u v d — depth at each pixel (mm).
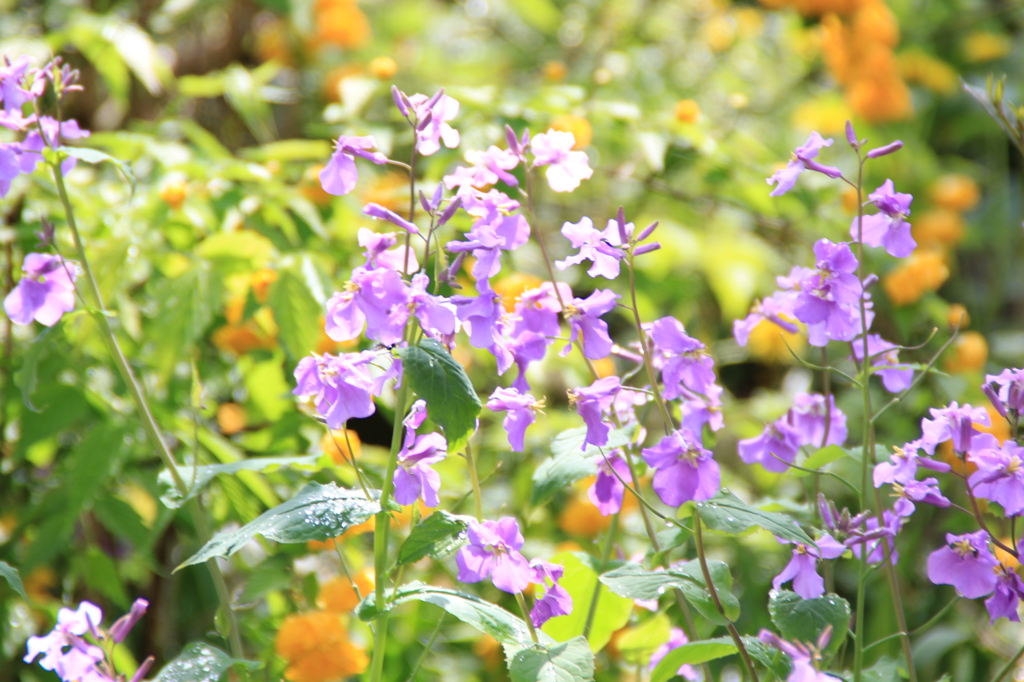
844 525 1469
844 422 1568
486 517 1772
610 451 1522
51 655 1460
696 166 1847
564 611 1482
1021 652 1491
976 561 1469
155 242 1732
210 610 1873
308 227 1754
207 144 1790
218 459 1671
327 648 1562
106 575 1722
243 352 1736
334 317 1426
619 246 1476
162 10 2162
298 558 1643
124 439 1654
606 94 2082
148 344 1719
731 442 2225
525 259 2123
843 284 1469
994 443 1471
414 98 1462
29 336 1766
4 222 1776
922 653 1770
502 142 1739
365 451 1776
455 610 1445
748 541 1762
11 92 1500
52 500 1686
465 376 1424
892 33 2211
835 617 1446
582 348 1469
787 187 1487
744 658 1457
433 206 1448
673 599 1586
